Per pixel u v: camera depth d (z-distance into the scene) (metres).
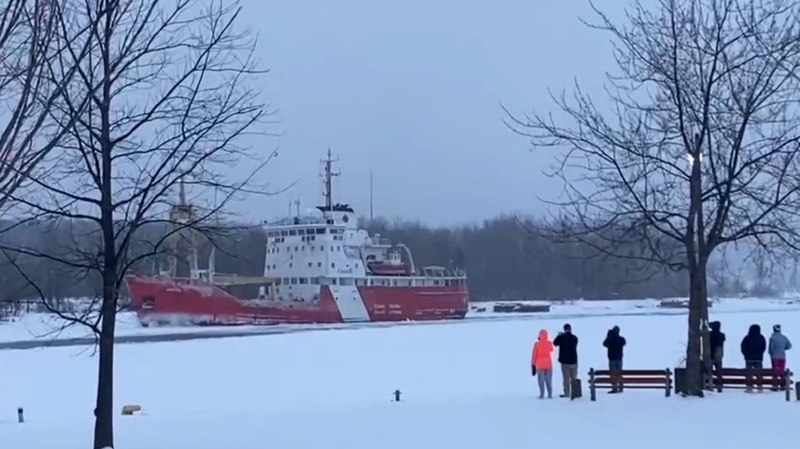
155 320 68.12
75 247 24.50
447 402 22.95
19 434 18.72
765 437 16.19
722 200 21.55
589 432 17.14
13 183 8.70
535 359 23.34
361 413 20.98
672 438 16.23
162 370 35.94
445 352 43.38
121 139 15.10
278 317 73.19
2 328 58.34
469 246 127.25
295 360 39.69
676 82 21.80
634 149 25.64
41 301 19.33
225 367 37.03
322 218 77.81
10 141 8.22
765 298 116.75
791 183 22.55
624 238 23.34
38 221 14.75
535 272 124.56
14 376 34.00
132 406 23.56
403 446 15.93
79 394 29.11
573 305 115.56
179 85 15.59
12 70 9.03
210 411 23.02
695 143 22.11
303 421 19.69
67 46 12.18
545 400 22.61
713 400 21.25
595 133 38.44
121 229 15.49
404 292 80.12
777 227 21.94
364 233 81.00
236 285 79.19
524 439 16.45
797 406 20.06
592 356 42.06
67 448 16.52
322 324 73.50
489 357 40.75
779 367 23.44
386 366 37.25
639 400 21.70
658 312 91.56
